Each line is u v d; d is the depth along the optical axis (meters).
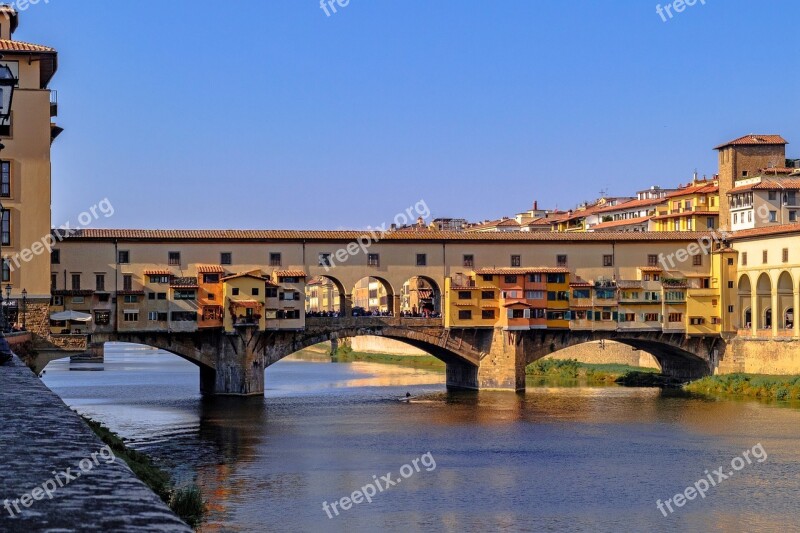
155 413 101.62
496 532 52.84
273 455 76.31
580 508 58.97
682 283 133.00
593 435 87.25
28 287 74.62
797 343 122.00
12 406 21.28
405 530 52.75
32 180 74.94
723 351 133.00
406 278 127.00
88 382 137.38
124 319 116.62
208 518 54.28
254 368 120.06
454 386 133.38
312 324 122.19
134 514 11.48
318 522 54.09
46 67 78.38
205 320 118.06
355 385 135.25
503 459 75.06
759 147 164.88
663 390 126.31
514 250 130.25
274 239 122.06
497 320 127.25
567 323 128.75
